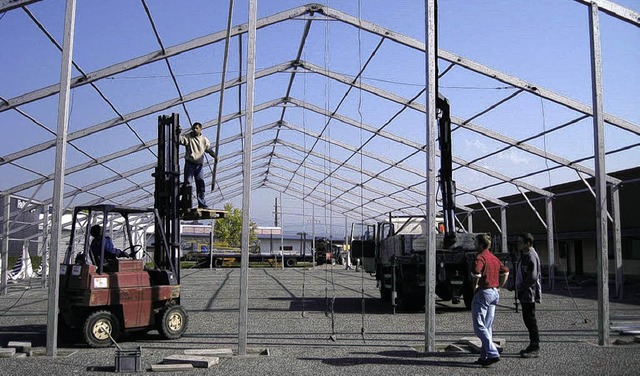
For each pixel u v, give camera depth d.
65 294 11.91
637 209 26.83
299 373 8.62
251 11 10.82
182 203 13.35
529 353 9.71
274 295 23.64
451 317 16.02
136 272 12.30
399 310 17.59
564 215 32.72
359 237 28.27
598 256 11.33
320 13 17.31
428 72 10.85
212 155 14.23
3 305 20.52
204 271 47.88
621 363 9.16
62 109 10.43
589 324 14.14
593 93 11.88
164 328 12.20
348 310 17.92
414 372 8.63
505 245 31.58
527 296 9.78
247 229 10.38
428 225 10.56
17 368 9.19
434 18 11.15
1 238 26.59
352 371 8.73
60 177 10.38
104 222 12.13
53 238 10.34
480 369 8.83
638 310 17.27
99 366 9.28
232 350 10.58
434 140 10.74
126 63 16.86
